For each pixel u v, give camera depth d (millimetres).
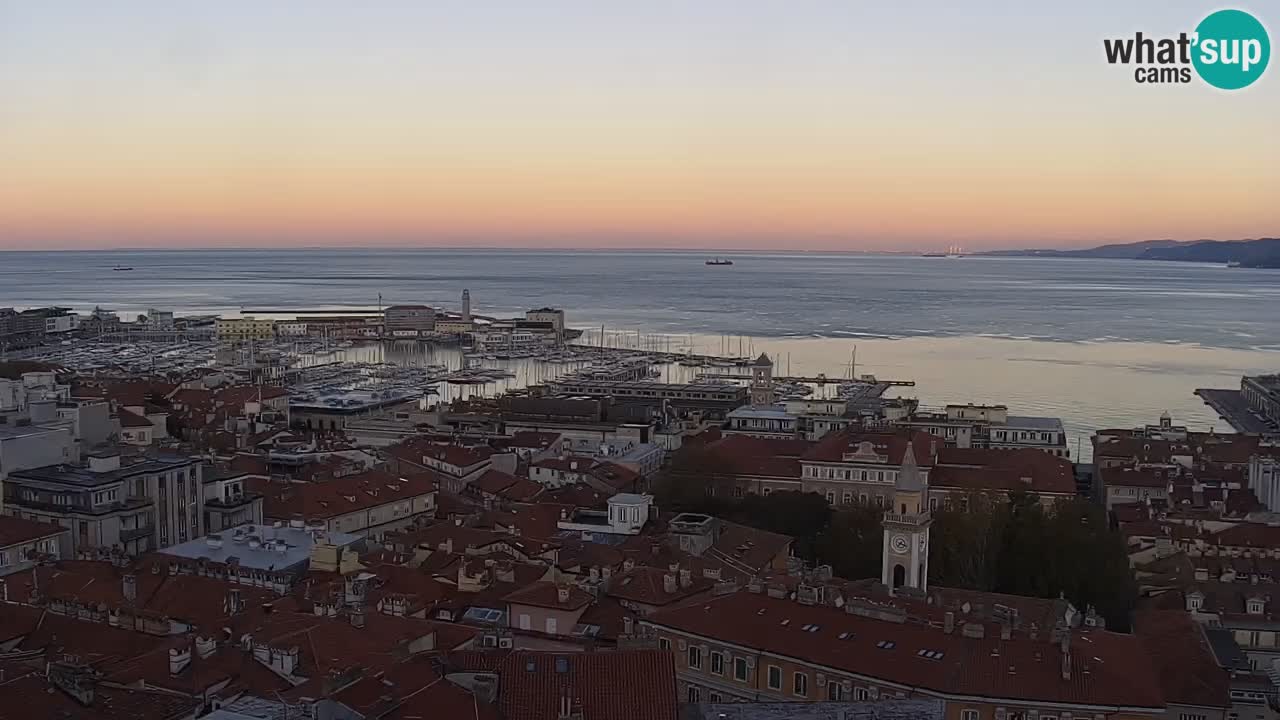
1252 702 155375
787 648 130500
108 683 106438
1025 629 133625
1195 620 177000
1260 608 193125
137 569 158875
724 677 134875
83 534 187750
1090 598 191250
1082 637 130625
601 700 99125
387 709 92812
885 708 101188
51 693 97812
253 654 112188
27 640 124312
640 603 152250
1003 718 117625
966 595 154750
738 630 135875
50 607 145375
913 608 139250
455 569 168625
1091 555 194500
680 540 194375
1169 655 151250
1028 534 199000
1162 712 115625
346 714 90812
